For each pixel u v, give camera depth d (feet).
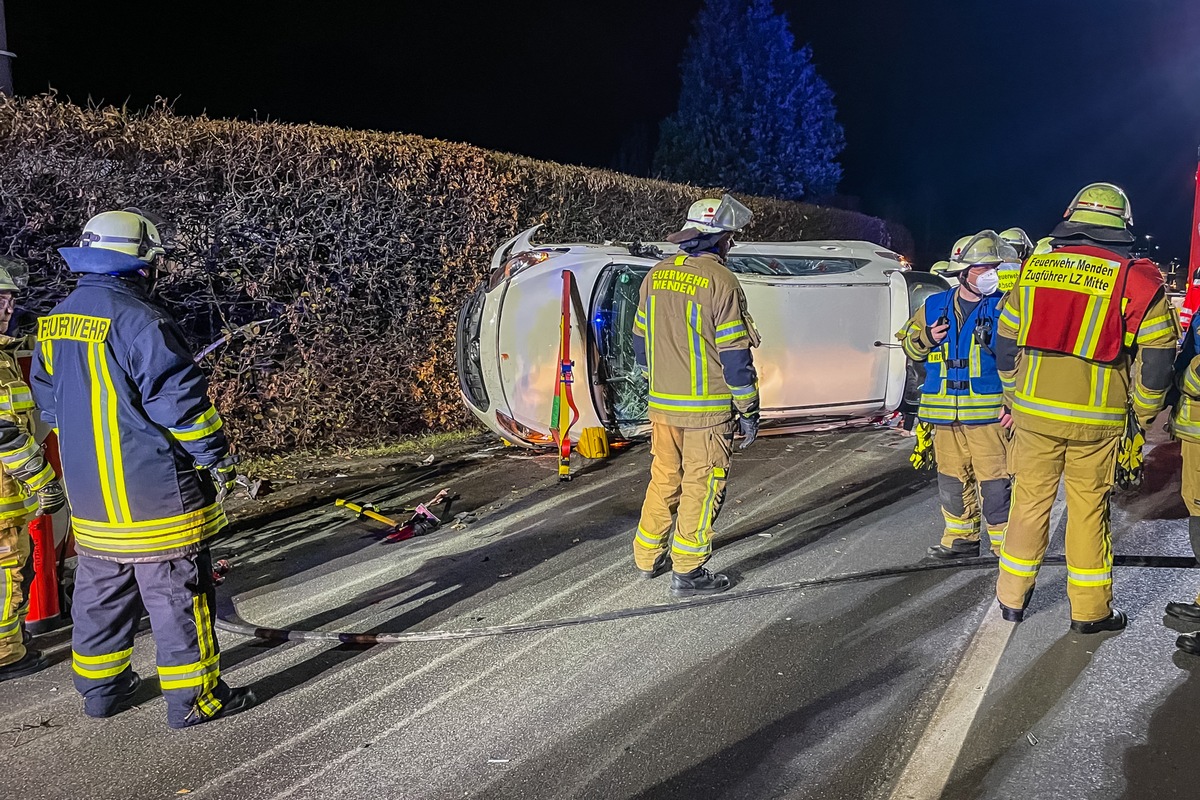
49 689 11.71
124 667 10.91
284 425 23.17
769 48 51.08
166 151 19.63
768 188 50.75
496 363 21.59
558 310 21.36
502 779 9.45
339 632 13.16
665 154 51.11
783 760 9.65
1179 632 12.54
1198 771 9.29
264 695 11.40
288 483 21.47
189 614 10.43
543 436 21.93
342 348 24.03
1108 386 11.75
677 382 13.71
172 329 9.84
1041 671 11.47
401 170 24.20
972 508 15.42
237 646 12.84
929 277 24.38
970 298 14.40
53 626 13.55
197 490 10.28
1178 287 31.60
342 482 21.57
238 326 22.04
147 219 10.34
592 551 16.56
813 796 9.03
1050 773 9.31
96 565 10.39
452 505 19.61
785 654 12.15
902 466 22.34
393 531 17.93
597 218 30.25
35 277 18.19
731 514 18.70
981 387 14.48
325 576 15.58
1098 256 11.54
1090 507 12.15
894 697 10.92
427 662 12.22
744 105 50.70
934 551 15.74
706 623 13.24
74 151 18.20
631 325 22.79
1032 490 12.40
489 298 21.86
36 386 10.57
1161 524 17.60
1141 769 9.34
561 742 10.13
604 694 11.20
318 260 23.20
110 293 9.82
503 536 17.54
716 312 13.15
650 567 14.88
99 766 9.84
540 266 21.65
